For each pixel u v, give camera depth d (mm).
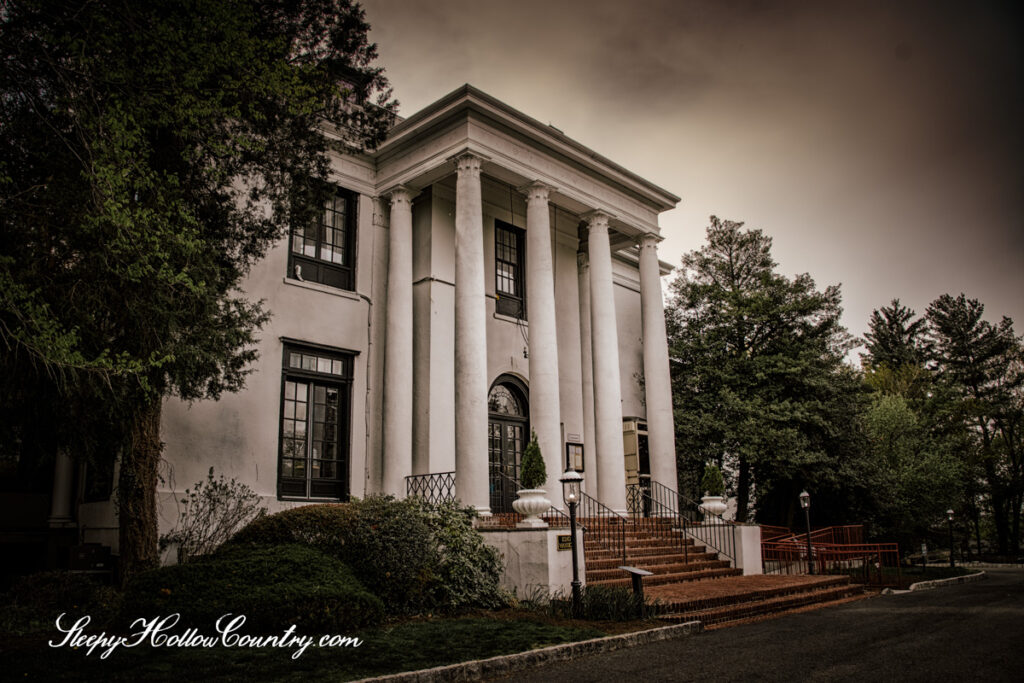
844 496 22766
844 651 8453
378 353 16641
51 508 13789
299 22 10867
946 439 28188
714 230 24766
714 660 8008
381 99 12258
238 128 10734
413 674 6832
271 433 14523
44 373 8883
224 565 9219
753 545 16531
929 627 10320
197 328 9766
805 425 21219
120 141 8203
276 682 6547
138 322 8883
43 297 8133
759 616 11633
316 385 15695
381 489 15945
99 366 8305
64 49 8344
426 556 11180
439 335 16906
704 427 21391
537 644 8375
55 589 10383
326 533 10836
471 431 14477
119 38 8273
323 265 16234
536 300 16438
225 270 10852
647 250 20031
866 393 23328
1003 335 45094
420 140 16625
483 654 7809
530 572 12133
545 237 16828
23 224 8320
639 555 14930
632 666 7770
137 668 7012
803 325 22969
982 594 15031
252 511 13438
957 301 47250
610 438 17359
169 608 8547
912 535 25062
